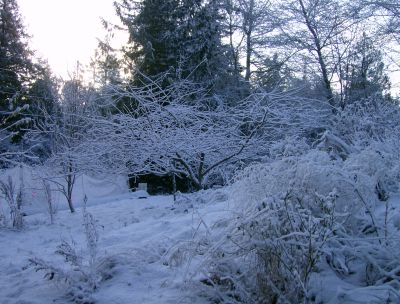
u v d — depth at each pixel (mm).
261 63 22094
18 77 29703
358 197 3635
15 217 9664
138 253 4824
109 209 11969
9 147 20422
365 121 7219
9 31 30828
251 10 21000
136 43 21609
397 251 3369
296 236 3145
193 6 20078
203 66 18953
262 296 3188
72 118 12898
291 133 12117
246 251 3273
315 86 19438
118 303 3695
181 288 3631
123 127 10492
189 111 10789
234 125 11789
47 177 11531
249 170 3955
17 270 5633
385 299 2979
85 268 4379
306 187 3453
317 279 3350
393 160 4672
